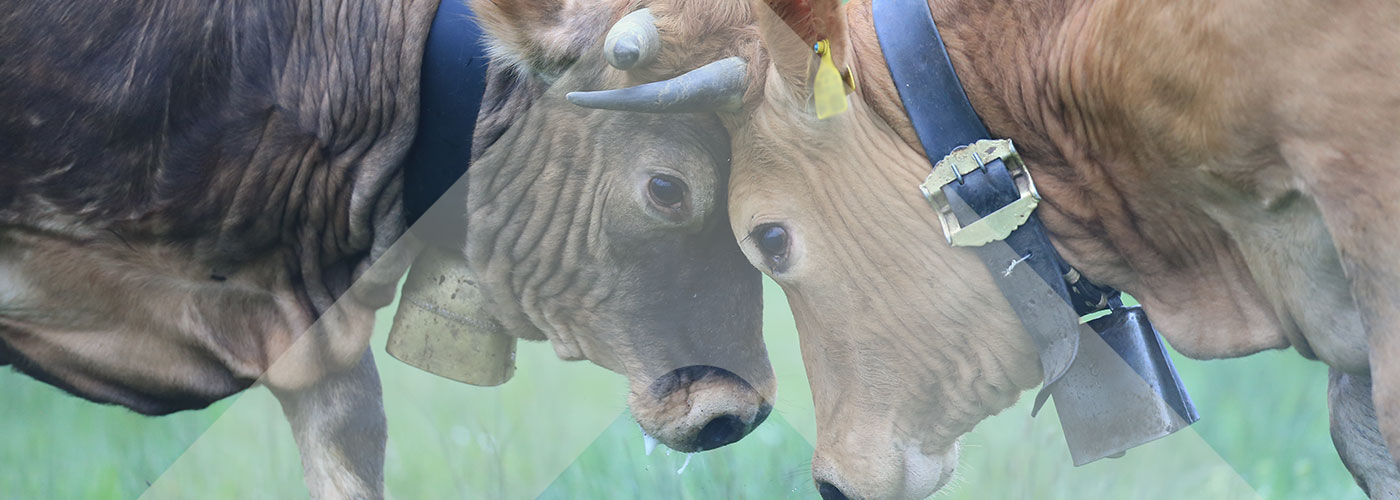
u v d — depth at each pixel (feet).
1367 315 8.13
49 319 11.02
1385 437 8.03
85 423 13.29
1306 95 8.14
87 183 10.71
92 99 10.59
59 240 10.84
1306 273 8.88
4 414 13.74
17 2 10.46
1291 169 8.39
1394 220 7.95
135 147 10.75
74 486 12.94
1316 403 16.49
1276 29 8.15
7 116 10.49
